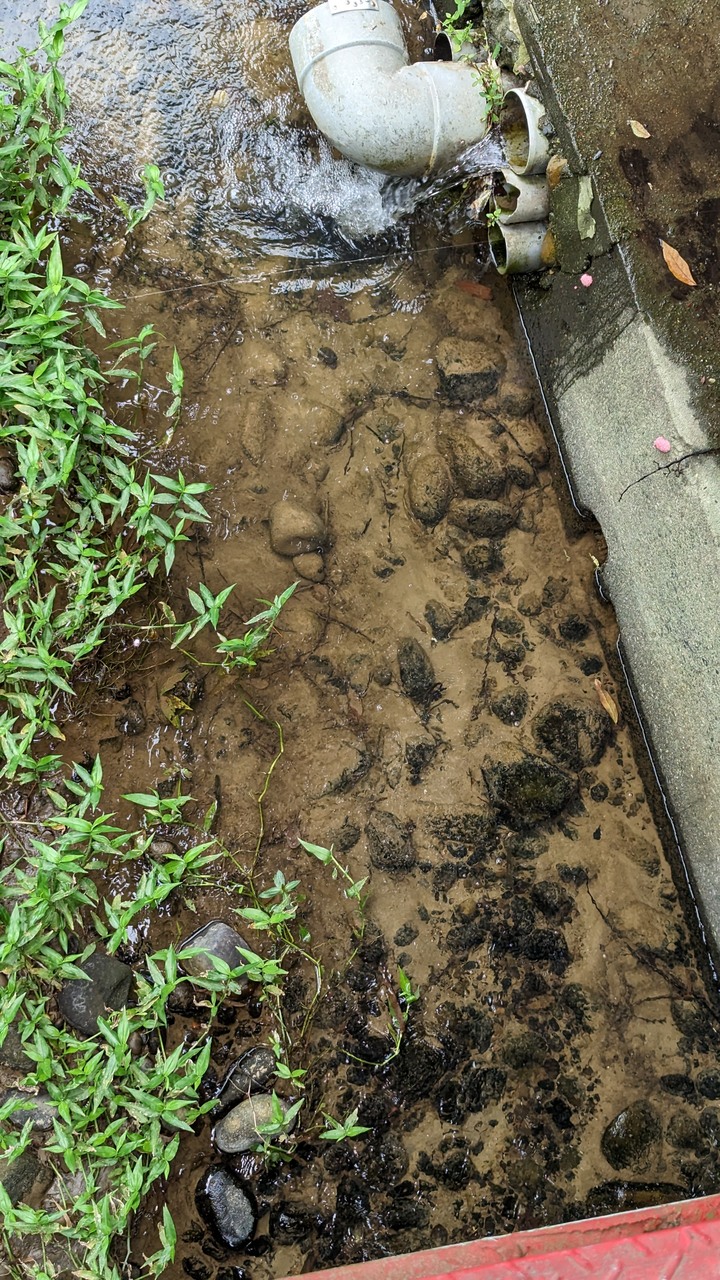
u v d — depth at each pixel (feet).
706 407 5.30
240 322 6.34
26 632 5.55
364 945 5.67
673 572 5.58
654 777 6.02
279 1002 5.53
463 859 5.81
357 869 5.77
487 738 5.97
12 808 5.59
